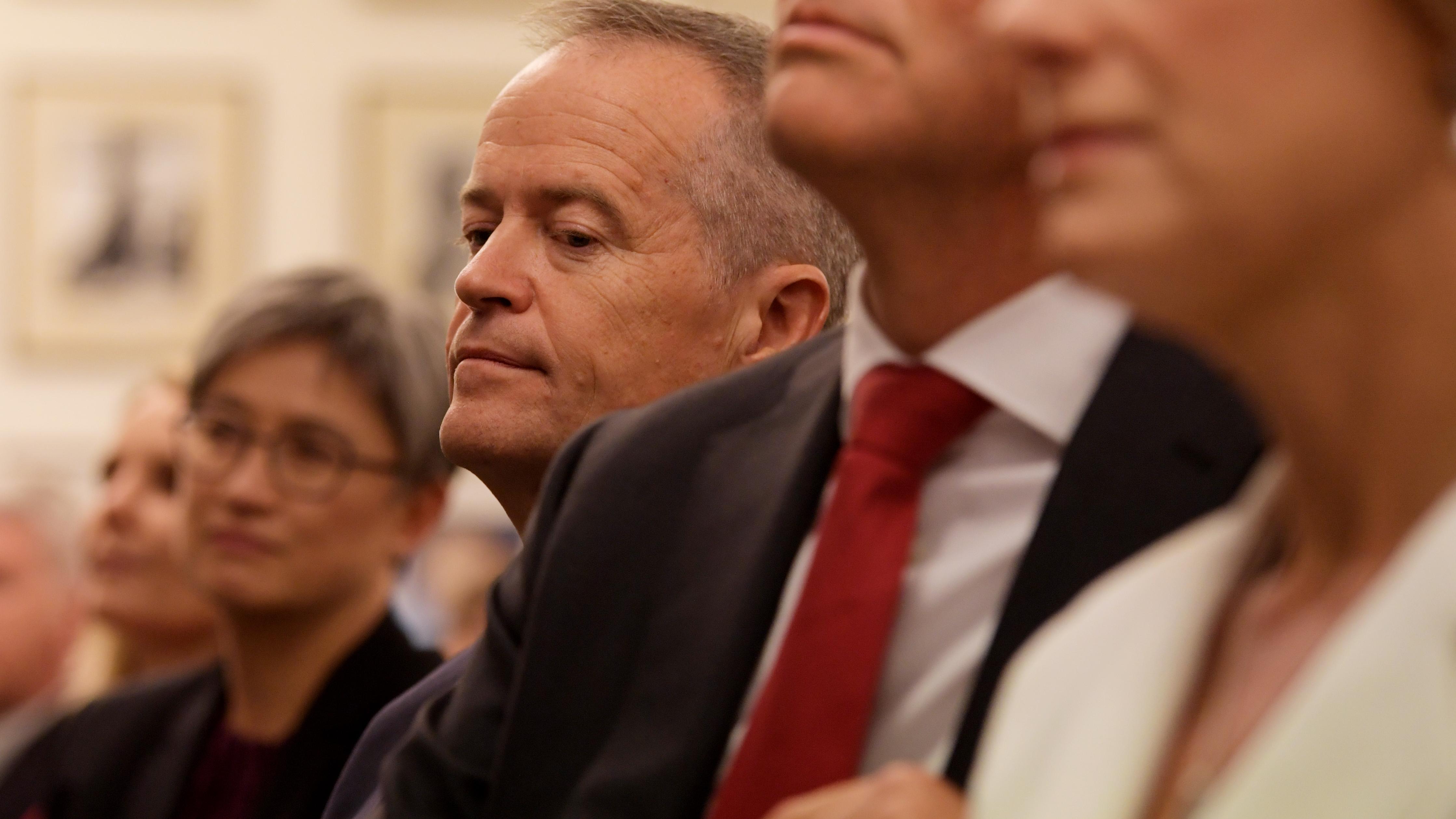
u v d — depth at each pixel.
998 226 2.79
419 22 16.75
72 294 16.55
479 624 12.08
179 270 16.61
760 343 4.45
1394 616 1.58
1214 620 1.96
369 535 6.20
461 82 16.66
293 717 6.16
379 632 6.16
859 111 2.66
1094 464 2.69
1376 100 1.64
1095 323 2.85
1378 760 1.54
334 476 6.14
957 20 2.63
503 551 12.48
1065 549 2.64
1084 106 1.72
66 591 8.49
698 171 4.32
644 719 2.93
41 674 8.30
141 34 16.75
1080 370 2.83
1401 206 1.66
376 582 6.24
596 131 4.26
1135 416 2.72
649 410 3.37
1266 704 1.80
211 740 6.41
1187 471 2.67
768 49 4.59
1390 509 1.76
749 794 2.65
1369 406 1.72
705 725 2.86
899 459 2.86
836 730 2.67
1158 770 1.87
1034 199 2.76
